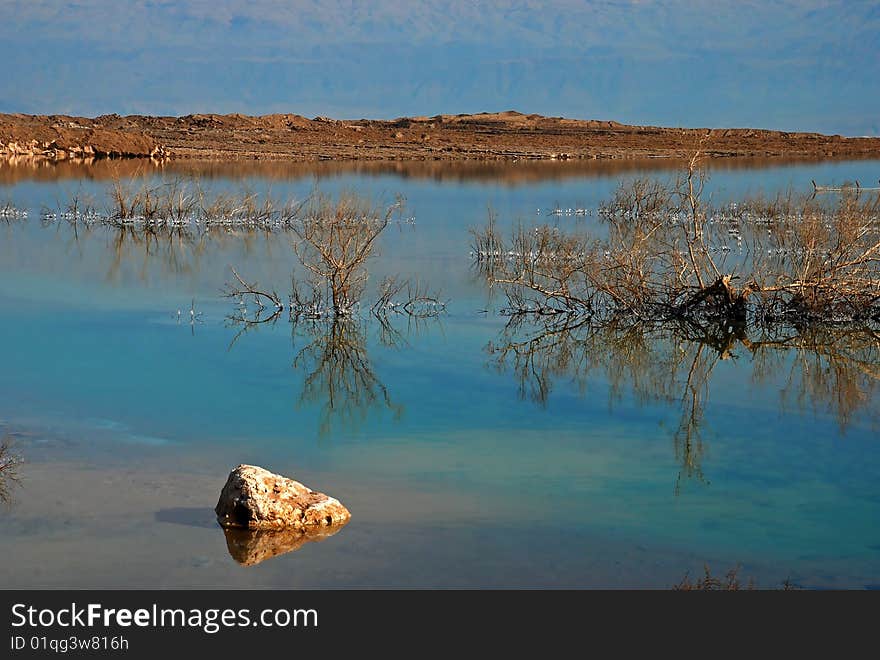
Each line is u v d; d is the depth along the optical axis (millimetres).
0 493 9430
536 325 18312
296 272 23500
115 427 11578
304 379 14180
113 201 36312
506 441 11555
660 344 17047
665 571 8188
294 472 10266
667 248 25109
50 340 16062
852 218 20250
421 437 11641
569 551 8523
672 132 101812
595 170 58500
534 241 25844
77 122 79625
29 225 31547
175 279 22375
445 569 8156
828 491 10117
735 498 9820
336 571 8070
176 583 7848
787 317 18516
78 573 7930
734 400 13625
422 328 17938
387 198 39656
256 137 78500
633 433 12055
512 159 69250
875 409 13203
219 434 11461
